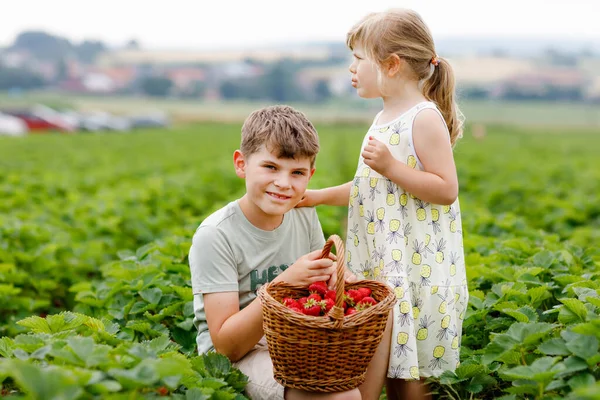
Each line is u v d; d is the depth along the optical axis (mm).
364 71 3609
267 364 3451
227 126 71062
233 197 10430
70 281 6734
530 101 160500
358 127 67000
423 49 3564
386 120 3646
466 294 3732
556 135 53812
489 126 67250
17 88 190500
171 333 4395
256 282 3662
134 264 5184
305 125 3477
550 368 2938
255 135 3430
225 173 14734
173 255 5633
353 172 17344
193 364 3322
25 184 11984
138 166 19031
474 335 4254
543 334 3217
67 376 2436
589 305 3566
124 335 4086
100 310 4930
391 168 3396
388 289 3264
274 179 3402
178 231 6531
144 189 11664
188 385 3088
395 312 3402
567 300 3426
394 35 3520
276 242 3711
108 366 2795
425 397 3598
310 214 3928
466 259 5426
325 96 178625
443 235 3578
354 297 3223
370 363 3400
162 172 18422
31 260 6453
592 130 75188
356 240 3703
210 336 3574
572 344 2986
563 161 21172
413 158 3516
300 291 3402
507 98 162000
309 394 3139
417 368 3391
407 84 3619
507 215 7629
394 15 3564
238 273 3641
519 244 5645
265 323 3121
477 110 115750
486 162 19953
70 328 3535
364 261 3686
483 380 3529
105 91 199750
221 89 181250
